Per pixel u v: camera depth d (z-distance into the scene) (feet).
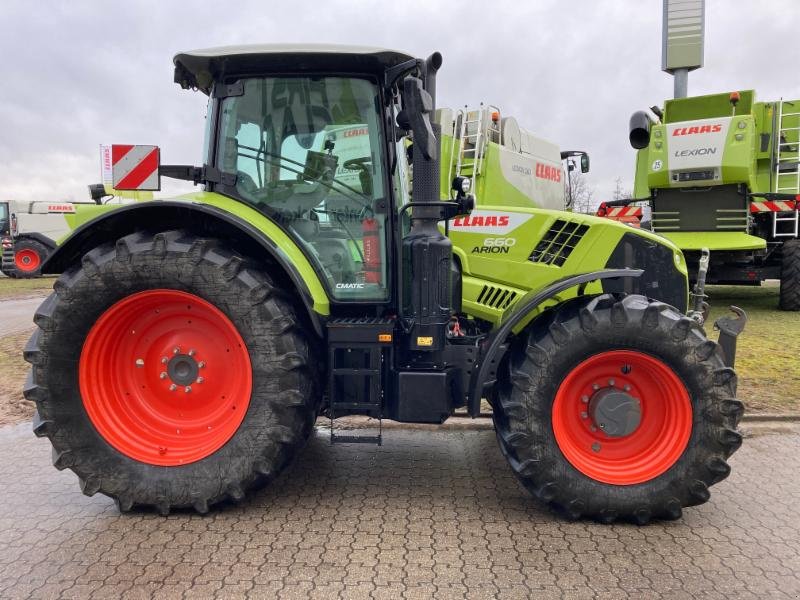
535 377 9.90
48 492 11.25
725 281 29.84
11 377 19.51
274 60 10.58
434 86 10.62
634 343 9.81
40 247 63.62
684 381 9.78
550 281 12.21
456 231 12.75
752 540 9.44
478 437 14.30
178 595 7.95
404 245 10.64
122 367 10.61
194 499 10.02
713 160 27.58
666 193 29.71
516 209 12.55
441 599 7.86
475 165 16.28
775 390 17.17
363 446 13.66
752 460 12.73
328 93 10.91
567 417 10.25
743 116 27.20
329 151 11.02
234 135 11.03
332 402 10.53
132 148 11.35
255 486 10.20
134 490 10.07
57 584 8.21
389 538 9.44
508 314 10.89
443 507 10.58
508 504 10.73
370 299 11.12
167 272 9.86
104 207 11.10
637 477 9.90
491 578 8.34
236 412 10.19
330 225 11.10
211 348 10.48
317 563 8.71
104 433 10.20
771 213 29.19
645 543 9.34
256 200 11.09
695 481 9.76
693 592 8.03
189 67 10.79
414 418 10.50
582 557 8.90
